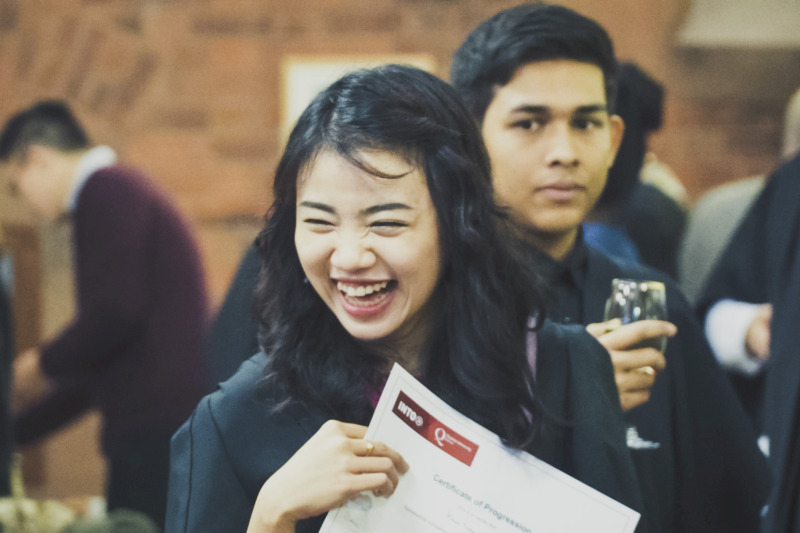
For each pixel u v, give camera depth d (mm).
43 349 6688
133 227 6559
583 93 3338
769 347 4129
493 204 2500
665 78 9891
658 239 6000
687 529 3402
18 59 9805
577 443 2551
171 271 6664
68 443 9992
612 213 4355
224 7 9828
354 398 2475
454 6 9805
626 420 3172
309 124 2404
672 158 9977
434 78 2484
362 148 2314
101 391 6734
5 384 5973
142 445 6582
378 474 2266
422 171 2371
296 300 2545
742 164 9992
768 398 3797
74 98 9844
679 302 3600
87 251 6570
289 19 9836
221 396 2518
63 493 9969
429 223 2387
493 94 3389
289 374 2477
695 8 9750
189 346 6641
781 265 4469
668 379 3418
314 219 2369
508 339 2471
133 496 6598
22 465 9922
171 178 9922
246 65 9867
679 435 3410
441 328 2547
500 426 2453
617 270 3588
